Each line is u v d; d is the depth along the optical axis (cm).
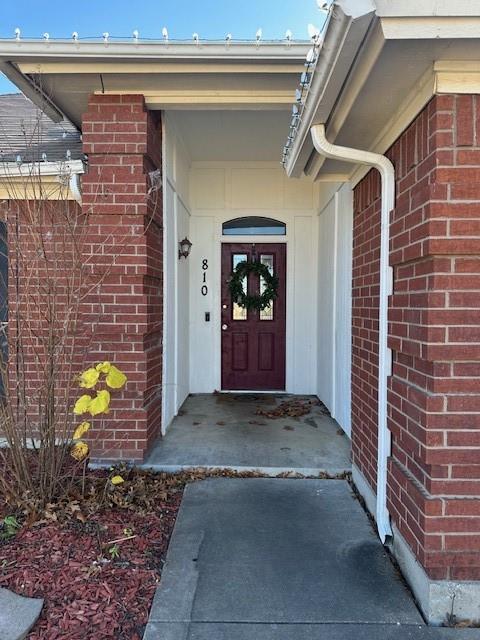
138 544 268
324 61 212
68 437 328
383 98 230
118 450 382
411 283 238
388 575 245
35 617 203
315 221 659
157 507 316
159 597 224
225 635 201
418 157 228
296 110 293
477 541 209
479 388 209
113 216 380
